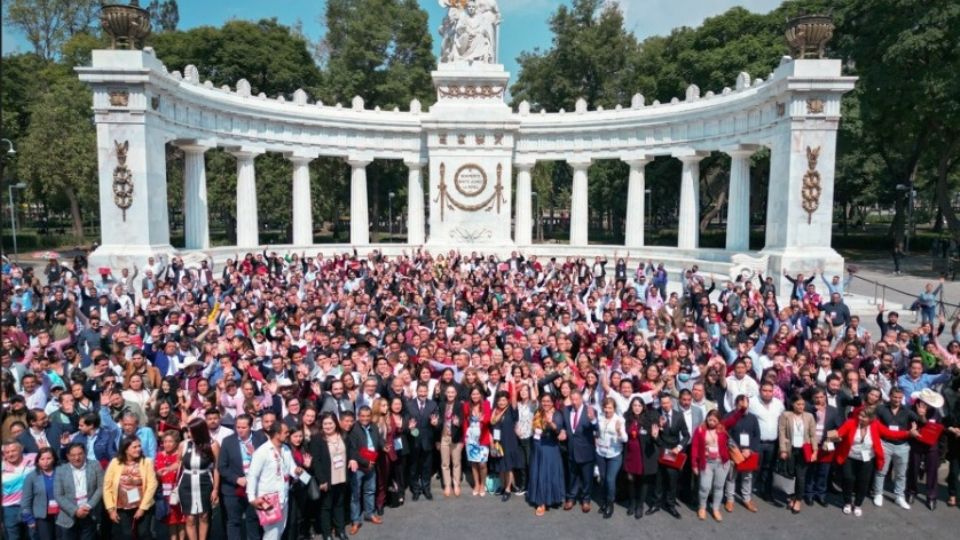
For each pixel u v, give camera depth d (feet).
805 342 57.36
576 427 43.52
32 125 168.45
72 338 56.95
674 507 43.27
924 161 188.34
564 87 241.96
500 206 143.33
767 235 105.91
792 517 43.19
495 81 140.87
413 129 149.38
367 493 42.01
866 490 42.96
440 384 47.50
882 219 339.57
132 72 92.43
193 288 80.69
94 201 181.37
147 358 52.54
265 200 195.11
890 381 48.52
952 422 43.93
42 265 153.48
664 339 60.13
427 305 74.28
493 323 64.54
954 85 127.24
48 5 234.79
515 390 45.65
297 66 215.10
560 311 70.23
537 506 43.93
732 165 123.24
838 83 93.09
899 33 132.46
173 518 35.73
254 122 132.87
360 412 40.68
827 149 95.71
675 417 42.80
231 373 43.60
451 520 42.65
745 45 184.03
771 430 44.50
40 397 42.78
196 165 121.70
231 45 201.36
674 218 319.06
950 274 134.62
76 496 33.83
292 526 37.78
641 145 141.69
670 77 206.39
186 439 37.24
